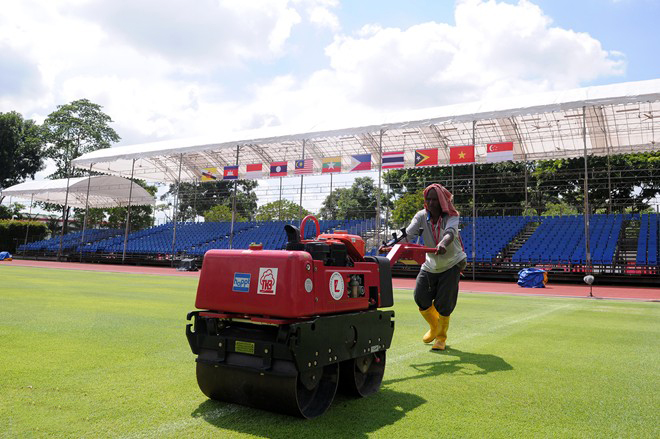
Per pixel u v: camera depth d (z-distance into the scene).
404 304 11.16
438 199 5.27
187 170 35.00
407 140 25.47
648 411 3.10
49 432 2.52
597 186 31.22
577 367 4.41
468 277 24.48
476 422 2.83
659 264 21.31
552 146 25.39
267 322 2.82
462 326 7.41
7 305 8.63
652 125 21.88
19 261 36.72
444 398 3.35
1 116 52.00
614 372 4.21
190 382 3.61
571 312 9.73
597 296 14.89
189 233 37.50
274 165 27.23
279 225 35.03
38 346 4.95
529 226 27.69
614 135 23.58
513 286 19.69
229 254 3.12
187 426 2.64
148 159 33.28
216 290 3.10
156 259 34.12
